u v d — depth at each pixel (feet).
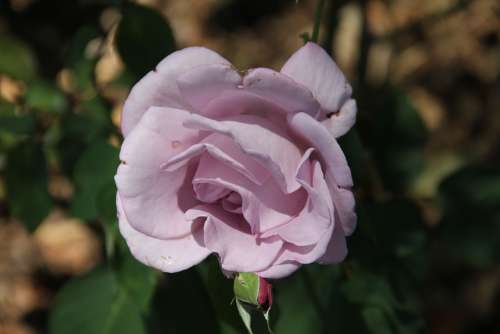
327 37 2.29
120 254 1.78
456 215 2.04
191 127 1.53
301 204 1.58
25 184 2.03
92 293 1.98
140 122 1.55
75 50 2.09
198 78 1.52
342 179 1.51
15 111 2.12
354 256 1.84
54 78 2.87
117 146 1.91
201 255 1.60
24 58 2.20
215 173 1.55
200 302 1.90
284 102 1.53
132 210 1.57
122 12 1.89
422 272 1.94
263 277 1.56
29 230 2.04
